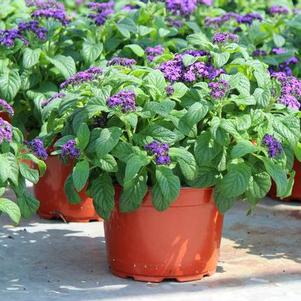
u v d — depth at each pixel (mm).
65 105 5102
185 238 5059
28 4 7945
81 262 5562
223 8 9320
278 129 5008
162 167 4812
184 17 7988
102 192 4934
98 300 4887
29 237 6078
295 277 5348
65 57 6867
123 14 7691
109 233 5219
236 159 4934
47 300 4887
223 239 6117
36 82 6828
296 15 8344
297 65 7375
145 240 5055
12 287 5098
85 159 4941
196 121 4867
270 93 5098
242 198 5336
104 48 7266
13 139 4906
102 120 5098
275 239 6145
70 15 7707
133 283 5148
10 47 6730
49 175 6359
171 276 5145
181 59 5340
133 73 5250
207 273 5270
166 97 5023
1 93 6539
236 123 4938
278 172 4871
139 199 4855
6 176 4605
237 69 5555
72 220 6449
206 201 5027
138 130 5043
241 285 5168
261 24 7770
